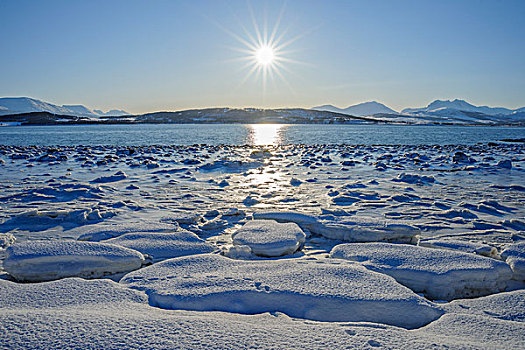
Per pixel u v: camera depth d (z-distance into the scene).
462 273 3.39
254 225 4.97
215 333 2.15
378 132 66.12
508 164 13.31
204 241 4.58
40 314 2.29
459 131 74.69
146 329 2.16
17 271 3.48
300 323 2.44
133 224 5.18
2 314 2.27
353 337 2.19
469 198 7.86
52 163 14.32
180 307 2.74
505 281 3.53
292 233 4.60
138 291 2.97
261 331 2.21
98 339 2.02
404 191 8.62
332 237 5.05
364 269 3.30
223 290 2.87
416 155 17.88
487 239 5.05
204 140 39.31
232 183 9.86
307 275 3.13
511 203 7.37
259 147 25.45
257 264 3.50
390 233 4.81
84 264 3.58
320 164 14.54
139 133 58.69
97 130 74.06
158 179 10.46
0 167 13.09
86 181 10.03
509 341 2.29
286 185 9.54
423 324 2.68
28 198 7.47
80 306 2.63
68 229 5.40
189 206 7.04
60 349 1.92
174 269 3.42
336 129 83.69
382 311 2.69
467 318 2.59
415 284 3.44
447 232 5.38
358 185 9.27
